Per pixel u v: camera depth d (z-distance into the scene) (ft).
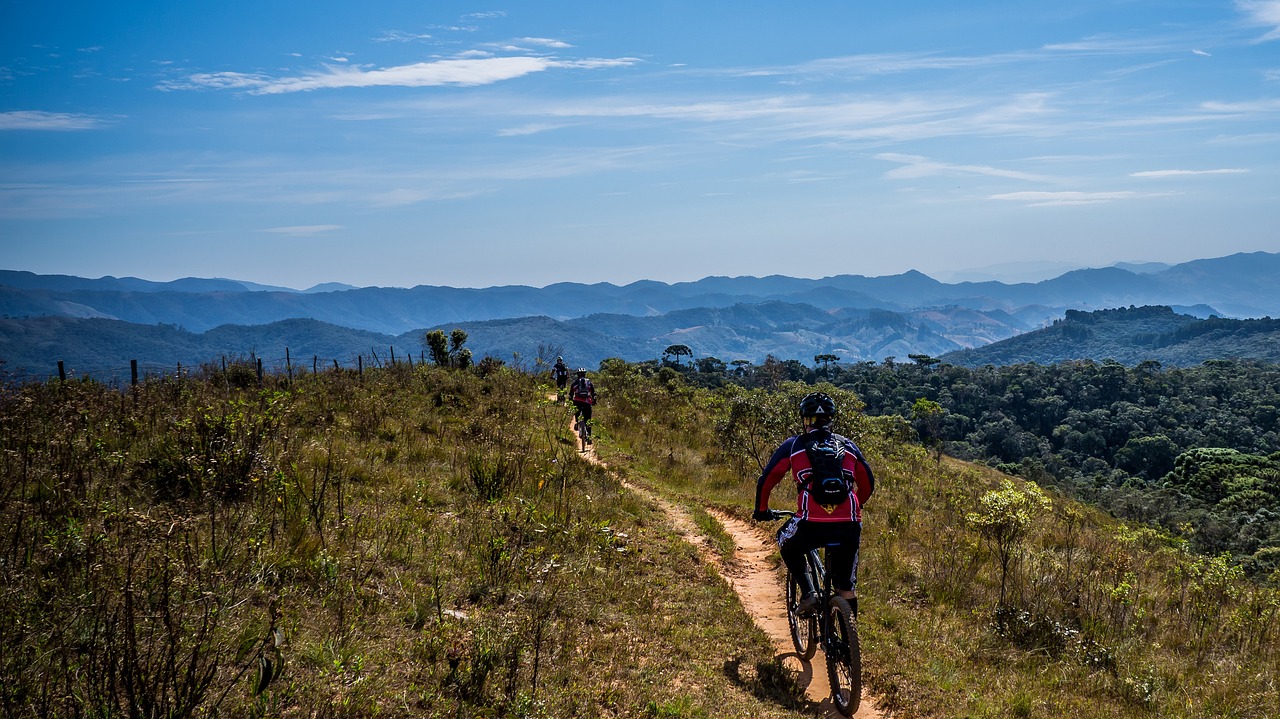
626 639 21.36
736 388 88.84
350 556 22.58
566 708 16.44
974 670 23.11
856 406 70.18
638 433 72.79
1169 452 456.04
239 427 30.60
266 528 22.99
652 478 53.88
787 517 20.98
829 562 18.71
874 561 34.60
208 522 23.07
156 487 26.00
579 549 28.81
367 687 15.39
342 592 19.74
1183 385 613.11
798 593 22.68
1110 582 33.50
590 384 61.46
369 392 59.77
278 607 17.92
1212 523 162.20
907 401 603.67
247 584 18.85
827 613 19.21
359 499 29.19
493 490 34.81
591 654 19.69
